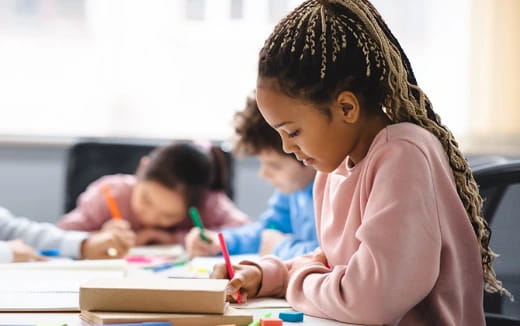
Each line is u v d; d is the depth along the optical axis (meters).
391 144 1.14
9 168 3.38
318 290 1.12
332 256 1.25
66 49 3.40
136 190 2.46
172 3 3.43
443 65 3.44
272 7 3.43
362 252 1.08
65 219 2.60
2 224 2.09
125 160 2.85
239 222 2.58
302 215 1.99
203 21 3.44
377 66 1.18
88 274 1.42
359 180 1.20
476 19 3.41
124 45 3.43
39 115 3.39
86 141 2.87
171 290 1.04
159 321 1.01
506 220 1.45
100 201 2.58
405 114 1.21
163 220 2.43
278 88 1.16
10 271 1.45
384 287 1.04
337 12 1.19
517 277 1.46
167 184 2.40
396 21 3.45
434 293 1.15
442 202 1.14
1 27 3.35
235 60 3.46
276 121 1.18
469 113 3.42
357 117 1.17
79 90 3.41
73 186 2.81
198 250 2.05
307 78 1.14
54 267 1.51
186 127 3.47
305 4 1.23
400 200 1.08
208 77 3.46
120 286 1.05
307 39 1.15
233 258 1.82
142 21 3.43
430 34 3.45
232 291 1.21
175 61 3.45
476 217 1.22
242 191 3.51
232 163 2.78
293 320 1.09
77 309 1.12
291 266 1.33
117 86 3.44
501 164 1.45
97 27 3.41
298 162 1.89
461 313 1.18
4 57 3.36
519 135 3.42
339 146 1.19
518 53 3.41
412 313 1.18
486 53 3.41
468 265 1.19
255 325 1.00
